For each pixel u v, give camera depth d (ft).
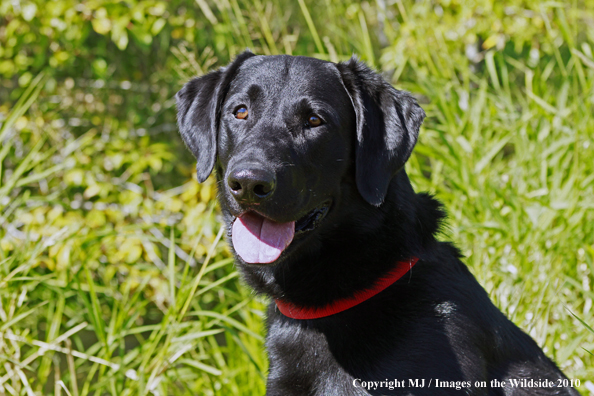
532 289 11.44
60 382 9.89
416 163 13.65
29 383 11.59
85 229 16.25
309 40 19.85
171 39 22.03
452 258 8.79
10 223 16.14
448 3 18.11
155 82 22.24
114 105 21.81
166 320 10.76
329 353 8.07
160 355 10.64
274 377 8.47
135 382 10.82
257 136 7.96
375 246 8.25
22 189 18.85
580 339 10.30
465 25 18.65
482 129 15.06
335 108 8.34
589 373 10.70
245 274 9.20
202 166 9.11
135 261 17.02
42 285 12.48
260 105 8.40
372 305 8.05
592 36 16.40
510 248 12.42
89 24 18.61
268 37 15.20
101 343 11.50
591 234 12.32
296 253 8.42
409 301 7.99
